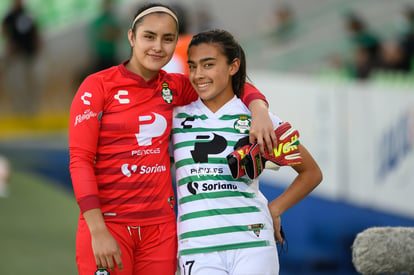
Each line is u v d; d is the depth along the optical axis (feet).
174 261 32.17
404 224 74.13
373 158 75.61
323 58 123.54
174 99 32.63
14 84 131.64
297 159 31.58
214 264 30.32
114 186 31.14
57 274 55.31
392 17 122.93
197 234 30.68
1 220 72.54
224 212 30.71
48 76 134.31
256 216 31.04
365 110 75.61
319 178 32.99
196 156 31.45
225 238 30.50
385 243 28.55
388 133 76.33
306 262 60.70
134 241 31.40
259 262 30.58
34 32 132.26
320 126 75.25
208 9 133.69
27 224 71.46
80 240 30.68
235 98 32.73
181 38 53.42
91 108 30.53
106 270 30.58
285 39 129.70
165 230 31.83
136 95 31.55
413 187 76.79
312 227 68.74
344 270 58.95
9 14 131.03
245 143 31.68
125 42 129.18
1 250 61.67
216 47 31.50
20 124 127.03
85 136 30.32
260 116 31.04
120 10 131.03
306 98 75.97
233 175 30.22
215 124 31.94
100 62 130.21
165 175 31.99
